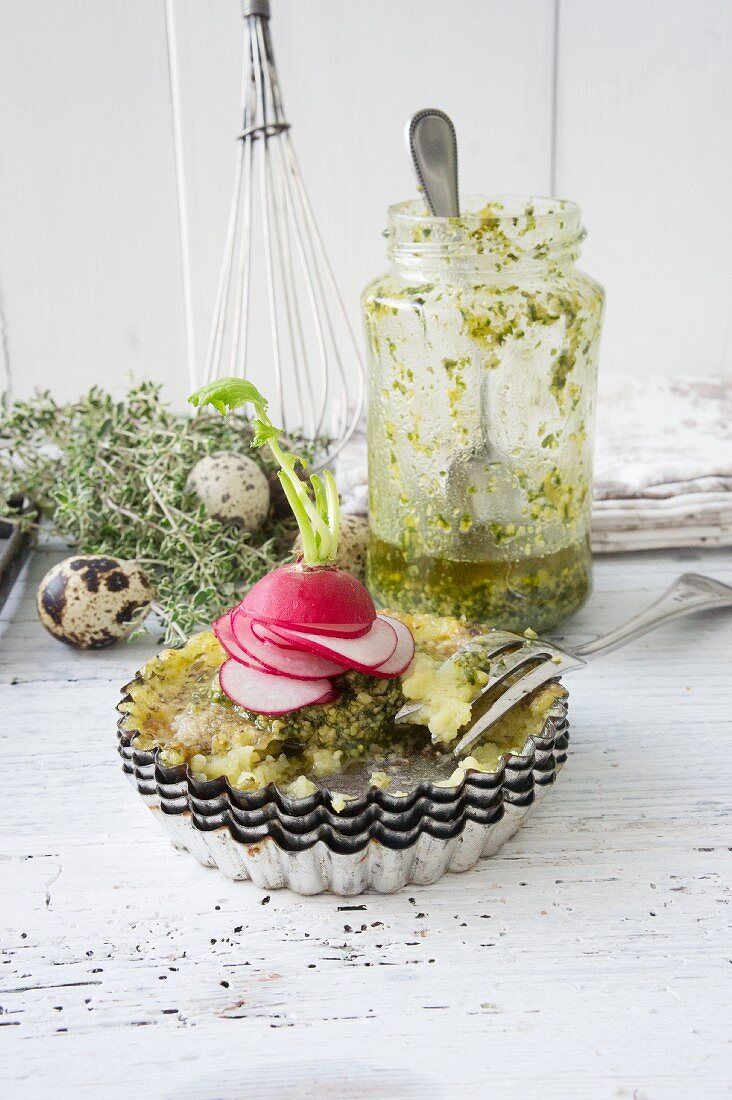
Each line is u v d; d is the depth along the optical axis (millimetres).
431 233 415
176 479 478
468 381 419
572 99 642
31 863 359
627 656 449
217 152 663
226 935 336
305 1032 311
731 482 502
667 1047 306
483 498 427
